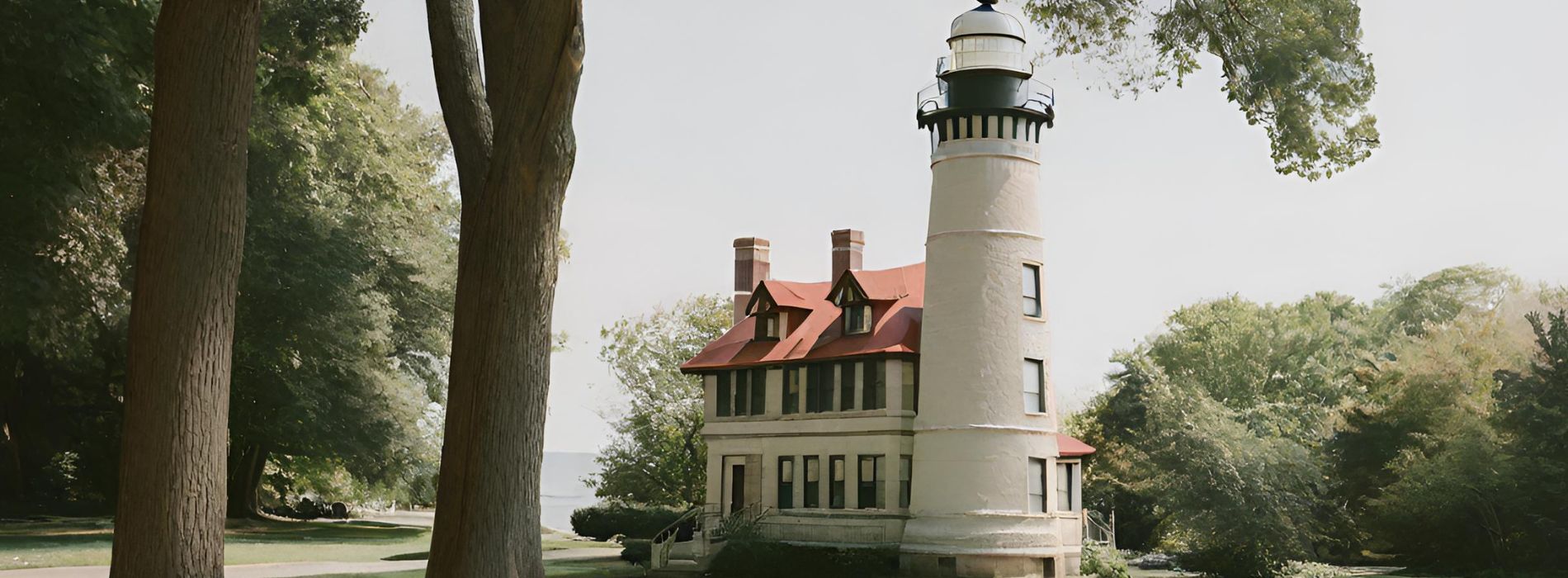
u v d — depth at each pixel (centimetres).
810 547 4166
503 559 1331
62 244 3412
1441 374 5756
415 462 5922
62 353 4562
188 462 1266
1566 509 4806
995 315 4009
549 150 1355
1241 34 1914
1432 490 5041
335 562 3831
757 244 5372
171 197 1280
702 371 4825
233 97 1309
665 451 6431
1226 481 5528
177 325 1268
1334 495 5953
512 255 1348
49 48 2753
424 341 5831
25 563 3167
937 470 3988
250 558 3841
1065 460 4362
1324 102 1897
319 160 4956
